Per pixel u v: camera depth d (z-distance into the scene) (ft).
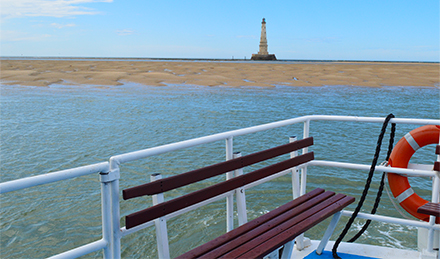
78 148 33.68
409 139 9.94
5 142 35.50
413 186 23.45
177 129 42.63
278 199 20.92
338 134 40.37
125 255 15.42
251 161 8.62
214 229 17.49
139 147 34.35
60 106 58.29
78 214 19.44
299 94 78.28
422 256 9.50
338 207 8.93
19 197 21.56
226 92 79.97
